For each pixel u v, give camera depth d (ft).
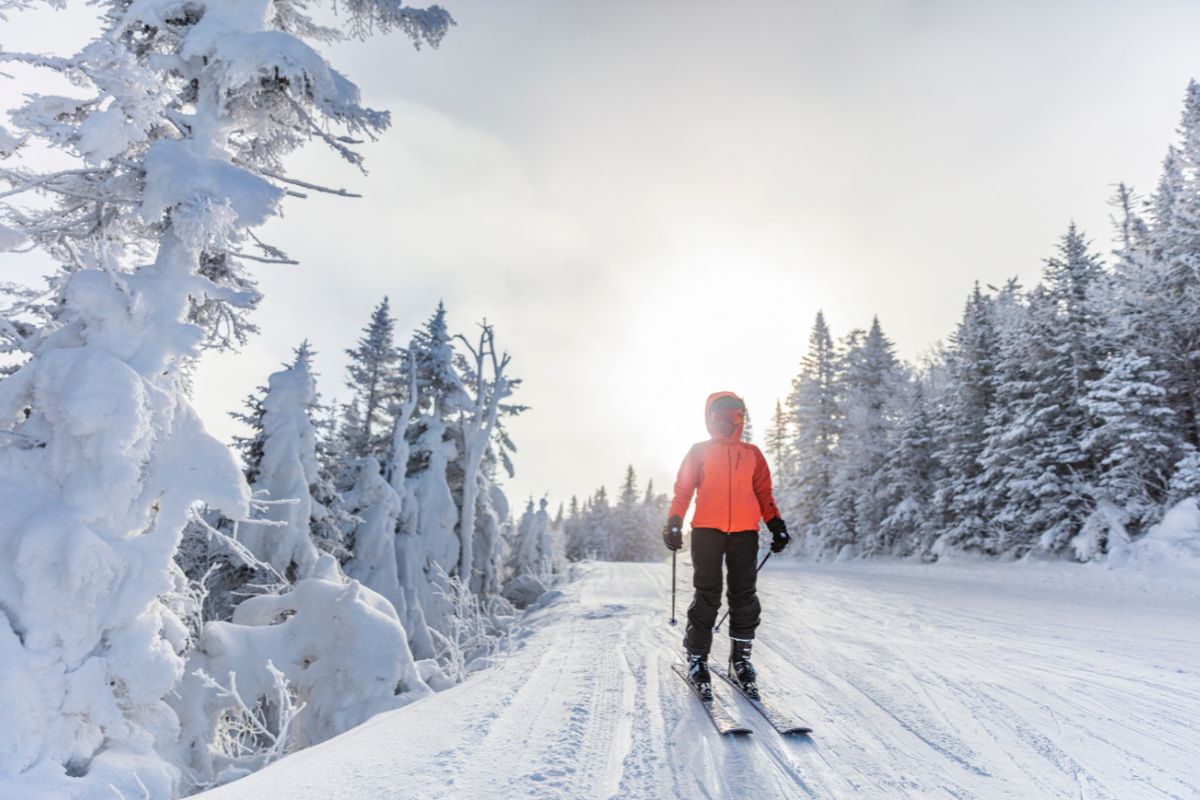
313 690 19.58
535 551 112.06
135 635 15.51
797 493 148.05
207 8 22.04
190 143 20.63
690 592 36.17
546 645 17.76
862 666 13.44
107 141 16.67
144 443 16.25
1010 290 132.87
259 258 21.47
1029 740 8.45
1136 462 64.03
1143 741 8.41
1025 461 77.00
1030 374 81.66
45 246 21.13
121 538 15.92
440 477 76.28
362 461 66.59
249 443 46.98
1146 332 69.36
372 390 98.73
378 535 59.67
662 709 10.16
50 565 14.33
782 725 8.87
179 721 17.74
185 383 24.34
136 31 23.31
